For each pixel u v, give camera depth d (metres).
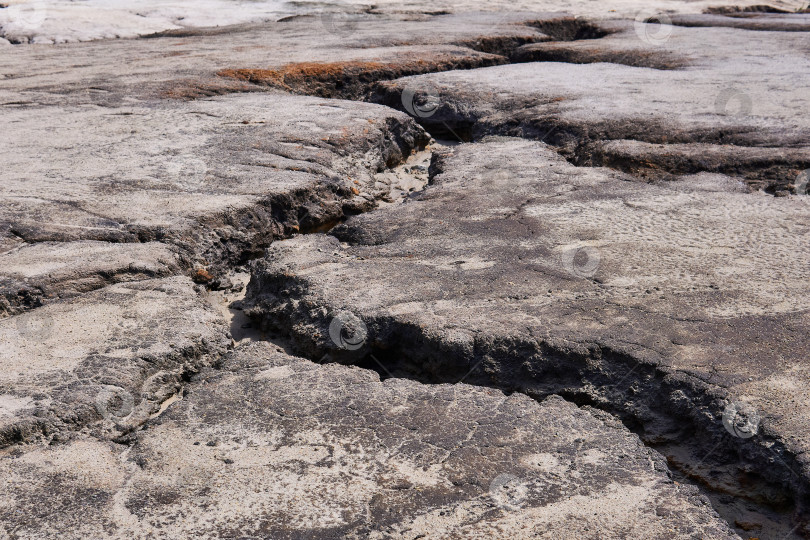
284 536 1.66
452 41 9.34
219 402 2.18
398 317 2.64
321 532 1.67
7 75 7.29
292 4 13.75
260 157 4.55
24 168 4.24
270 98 6.26
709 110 5.68
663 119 5.44
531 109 5.98
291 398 2.19
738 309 2.65
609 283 2.89
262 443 1.98
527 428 2.05
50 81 6.88
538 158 4.89
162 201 3.74
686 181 4.34
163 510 1.74
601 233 3.46
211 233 3.54
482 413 2.12
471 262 3.13
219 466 1.89
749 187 4.30
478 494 1.79
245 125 5.30
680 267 3.05
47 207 3.60
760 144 4.88
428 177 5.19
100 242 3.25
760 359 2.32
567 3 14.64
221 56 8.20
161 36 10.65
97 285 2.90
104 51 9.02
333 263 3.18
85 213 3.54
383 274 3.03
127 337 2.48
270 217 3.87
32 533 1.67
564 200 3.97
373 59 7.88
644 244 3.31
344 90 7.30
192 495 1.79
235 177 4.17
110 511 1.74
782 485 1.92
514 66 7.90
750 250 3.24
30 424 2.01
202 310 2.73
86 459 1.93
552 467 1.89
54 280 2.84
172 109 5.77
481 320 2.61
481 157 4.93
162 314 2.65
